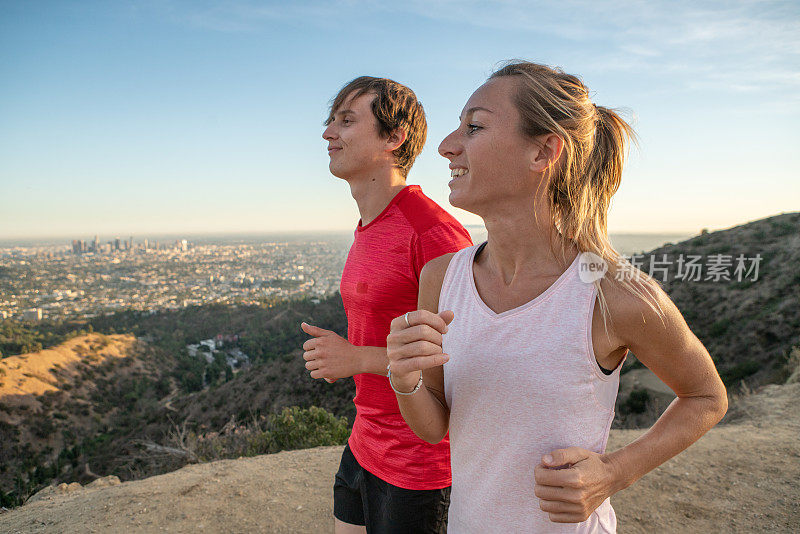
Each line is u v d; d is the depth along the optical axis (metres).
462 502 0.93
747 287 17.64
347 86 1.55
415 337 0.78
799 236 19.67
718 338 15.43
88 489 3.69
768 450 3.58
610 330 0.79
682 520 2.79
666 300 0.79
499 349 0.84
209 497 3.20
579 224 0.82
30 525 2.93
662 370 0.84
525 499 0.84
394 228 1.42
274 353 73.31
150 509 3.04
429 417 0.98
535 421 0.81
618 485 0.79
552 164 0.80
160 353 75.25
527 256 0.86
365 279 1.48
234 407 32.34
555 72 0.88
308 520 2.91
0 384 50.78
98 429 50.09
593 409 0.81
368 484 1.47
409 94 1.55
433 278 1.10
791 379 6.32
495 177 0.83
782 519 2.73
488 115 0.83
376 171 1.52
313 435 5.40
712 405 0.84
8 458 41.22
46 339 76.81
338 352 1.33
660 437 0.84
